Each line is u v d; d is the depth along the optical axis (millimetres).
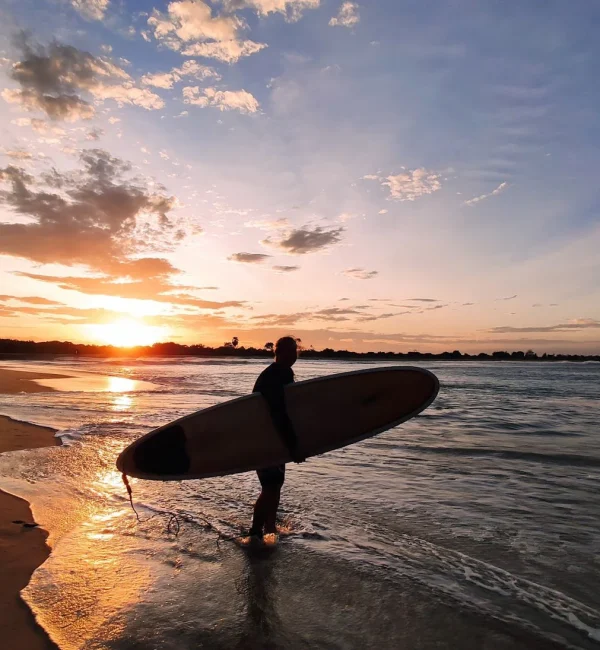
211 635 2844
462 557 3889
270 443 4332
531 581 3508
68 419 11047
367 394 4758
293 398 4566
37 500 5262
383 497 5457
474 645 2764
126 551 3988
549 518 4777
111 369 42219
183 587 3408
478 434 9641
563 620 2998
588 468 6770
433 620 3010
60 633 2814
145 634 2836
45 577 3500
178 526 4547
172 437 4496
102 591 3326
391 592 3344
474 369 52656
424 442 8680
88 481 6016
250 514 4887
